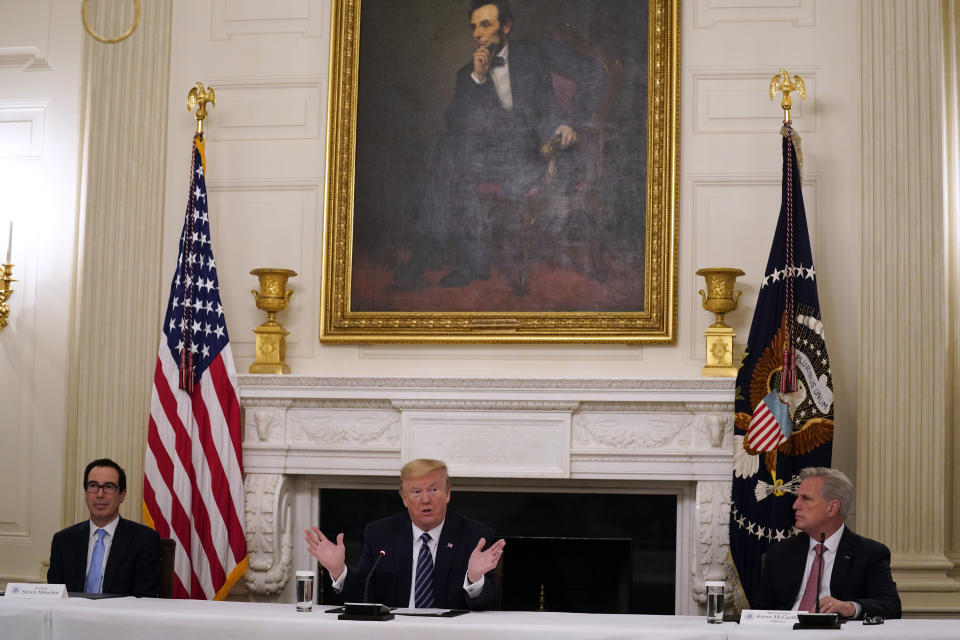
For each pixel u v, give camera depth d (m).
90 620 3.01
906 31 5.25
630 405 5.12
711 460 5.06
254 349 5.57
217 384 5.23
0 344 5.74
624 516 5.41
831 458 4.86
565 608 5.41
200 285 5.31
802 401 4.86
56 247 5.74
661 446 5.12
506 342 5.38
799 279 4.95
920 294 5.11
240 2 5.77
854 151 5.30
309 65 5.70
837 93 5.35
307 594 3.18
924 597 4.90
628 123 5.44
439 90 5.58
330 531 5.59
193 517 5.15
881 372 5.08
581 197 5.43
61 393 5.67
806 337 4.89
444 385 5.18
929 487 5.01
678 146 5.38
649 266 5.33
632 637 2.77
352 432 5.30
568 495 5.45
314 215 5.62
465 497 5.52
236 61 5.74
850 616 3.25
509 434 5.18
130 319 5.52
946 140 5.45
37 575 5.57
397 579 3.82
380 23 5.63
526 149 5.50
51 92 5.84
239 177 5.68
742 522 4.86
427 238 5.50
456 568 3.81
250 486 5.31
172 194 5.66
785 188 5.00
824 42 5.39
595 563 5.41
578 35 5.52
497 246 5.46
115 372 5.48
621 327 5.32
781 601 3.78
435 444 5.21
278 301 5.35
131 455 5.43
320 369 5.53
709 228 5.37
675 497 5.39
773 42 5.42
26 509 5.64
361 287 5.52
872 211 5.18
